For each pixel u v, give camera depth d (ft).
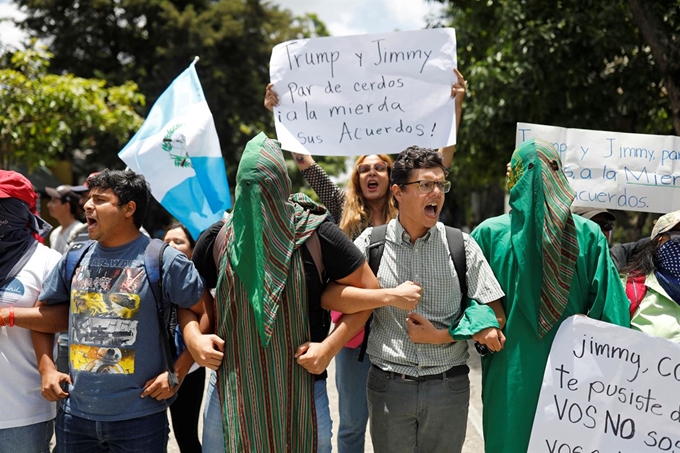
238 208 8.97
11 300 9.92
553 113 33.14
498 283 9.89
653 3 25.44
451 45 12.75
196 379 13.01
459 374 10.03
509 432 9.93
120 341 9.27
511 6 31.78
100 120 40.96
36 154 40.68
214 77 84.69
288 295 9.03
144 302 9.35
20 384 9.96
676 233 10.40
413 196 9.75
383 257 10.27
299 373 9.12
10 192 10.00
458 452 10.19
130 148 13.47
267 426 8.92
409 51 12.85
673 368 9.68
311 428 9.19
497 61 32.81
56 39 86.38
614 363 9.75
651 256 10.59
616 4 30.30
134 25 87.10
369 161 13.58
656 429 9.69
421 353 9.91
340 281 9.49
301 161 14.48
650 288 10.41
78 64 86.38
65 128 39.78
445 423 9.98
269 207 8.93
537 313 9.76
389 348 10.05
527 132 13.12
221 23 86.53
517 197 9.93
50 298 9.83
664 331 10.09
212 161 13.55
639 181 13.34
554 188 9.78
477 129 33.91
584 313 10.18
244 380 8.97
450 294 10.00
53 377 9.66
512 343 9.97
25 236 10.36
